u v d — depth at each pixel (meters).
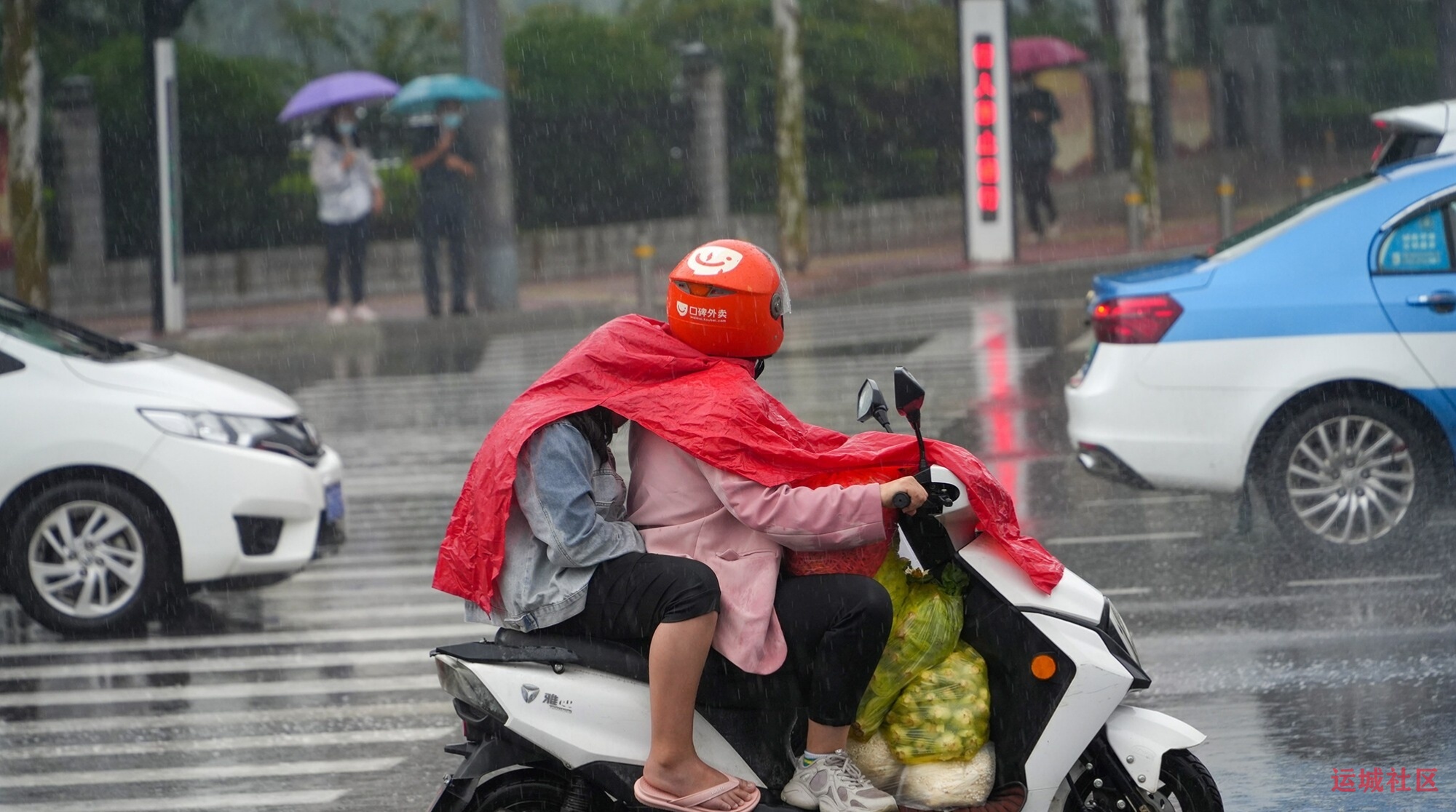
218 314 45.00
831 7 60.25
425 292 40.62
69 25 54.66
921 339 32.75
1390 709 11.09
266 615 15.52
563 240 50.75
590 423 7.75
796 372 29.09
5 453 14.68
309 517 15.37
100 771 11.19
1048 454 20.77
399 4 61.41
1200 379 15.10
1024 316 35.50
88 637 14.84
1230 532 16.45
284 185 52.62
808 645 7.64
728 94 57.56
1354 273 15.02
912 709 7.91
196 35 60.16
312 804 10.41
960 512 7.90
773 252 52.16
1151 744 8.00
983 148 45.88
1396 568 14.79
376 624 15.00
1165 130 68.06
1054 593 7.98
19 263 39.41
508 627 7.83
